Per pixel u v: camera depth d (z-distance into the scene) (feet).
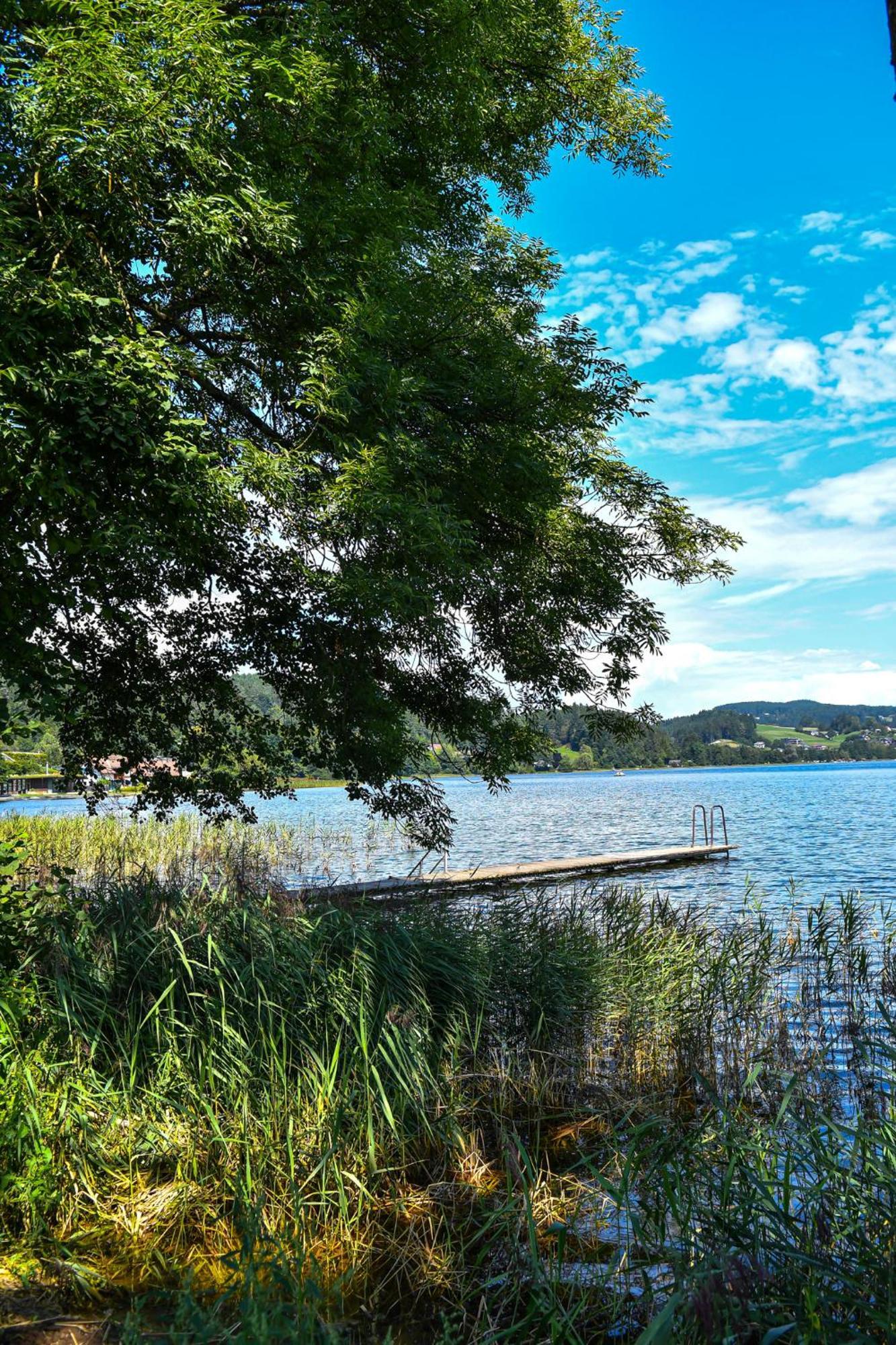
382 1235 14.43
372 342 25.73
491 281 33.40
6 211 19.39
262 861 60.70
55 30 19.77
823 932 33.22
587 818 152.87
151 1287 12.48
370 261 25.13
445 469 28.32
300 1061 18.97
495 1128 19.40
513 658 34.55
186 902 26.48
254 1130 16.26
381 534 25.48
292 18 26.18
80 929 22.29
